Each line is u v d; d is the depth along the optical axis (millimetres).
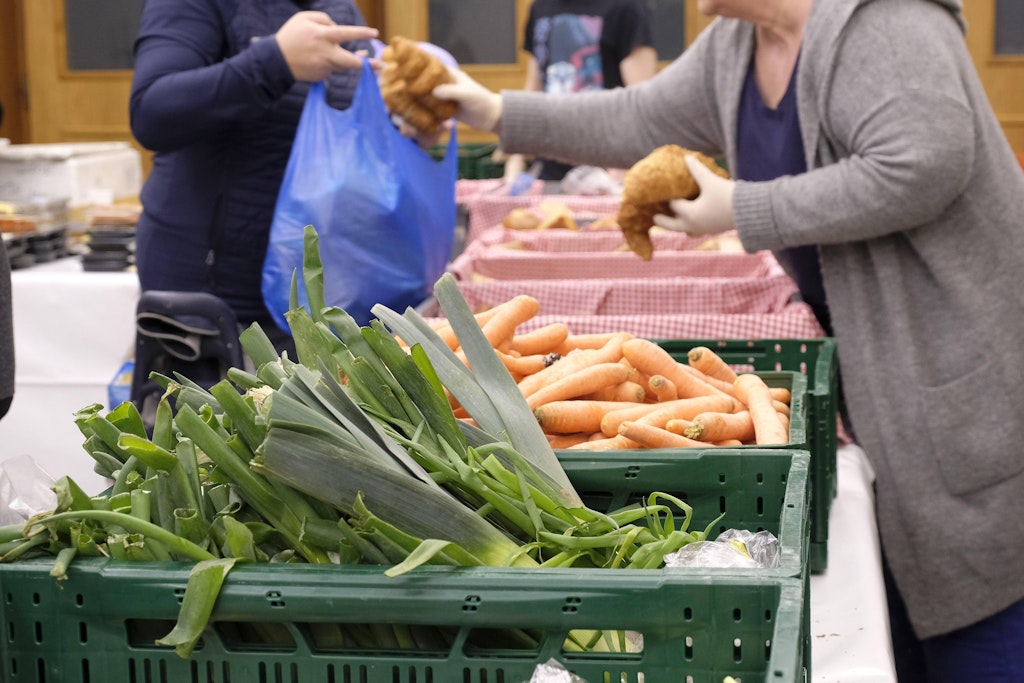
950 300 1803
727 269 2791
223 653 796
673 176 1977
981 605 1832
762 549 964
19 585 798
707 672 754
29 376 2695
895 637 2121
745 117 2047
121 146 4125
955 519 1818
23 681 808
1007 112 6355
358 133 2189
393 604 768
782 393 1454
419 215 2232
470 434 988
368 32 2158
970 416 1801
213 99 2146
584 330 2027
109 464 967
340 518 841
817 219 1778
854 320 1854
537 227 3539
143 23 2240
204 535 846
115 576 788
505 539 862
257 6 2297
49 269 2965
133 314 2670
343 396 883
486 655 786
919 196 1705
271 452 822
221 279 2379
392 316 1070
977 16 6266
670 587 748
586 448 1253
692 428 1260
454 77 2357
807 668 919
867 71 1729
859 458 1815
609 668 768
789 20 1881
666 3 6258
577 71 4527
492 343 1406
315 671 796
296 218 2180
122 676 805
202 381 2225
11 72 6777
